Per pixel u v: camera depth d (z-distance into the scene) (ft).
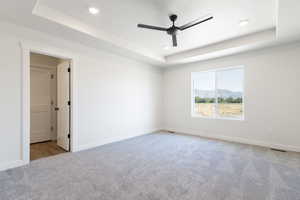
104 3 7.12
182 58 14.43
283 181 6.71
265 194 5.81
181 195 5.75
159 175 7.25
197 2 7.09
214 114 14.73
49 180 6.74
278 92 11.19
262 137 11.86
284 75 10.95
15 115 8.05
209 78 15.19
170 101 17.67
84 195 5.73
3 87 7.70
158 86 17.71
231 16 8.29
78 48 10.59
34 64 13.17
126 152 10.38
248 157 9.50
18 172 7.44
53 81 14.39
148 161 8.88
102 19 8.55
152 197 5.63
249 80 12.39
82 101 10.93
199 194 5.81
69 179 6.84
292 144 10.70
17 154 8.12
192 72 15.87
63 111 11.35
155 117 17.35
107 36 10.23
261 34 10.23
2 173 7.32
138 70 15.26
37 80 13.46
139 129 15.42
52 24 7.95
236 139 13.09
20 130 8.21
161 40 11.62
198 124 15.47
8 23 7.77
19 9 6.68
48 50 9.12
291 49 10.66
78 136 10.73
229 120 13.50
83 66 10.92
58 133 12.10
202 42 12.07
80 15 8.14
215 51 12.34
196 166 8.24
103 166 8.19
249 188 6.20
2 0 6.06
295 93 10.59
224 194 5.81
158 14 8.07
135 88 14.96
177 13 7.98
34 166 8.13
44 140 13.75
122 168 7.97
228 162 8.75
